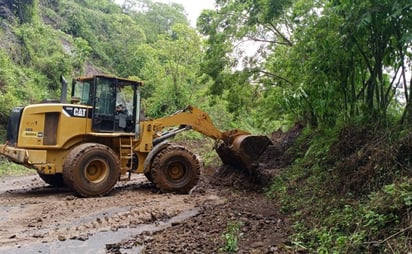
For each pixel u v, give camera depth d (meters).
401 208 4.64
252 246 5.46
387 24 6.58
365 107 7.77
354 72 8.19
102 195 9.77
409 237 4.26
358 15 6.68
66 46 33.69
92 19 46.34
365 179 6.16
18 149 9.48
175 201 9.07
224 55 13.90
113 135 10.44
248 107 14.75
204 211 7.97
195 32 31.42
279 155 11.34
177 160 10.70
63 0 45.16
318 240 5.33
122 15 50.69
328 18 7.82
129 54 44.22
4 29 26.75
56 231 6.52
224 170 12.37
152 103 31.91
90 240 6.09
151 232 6.48
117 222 7.14
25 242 5.94
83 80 10.77
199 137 22.31
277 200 8.55
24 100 21.97
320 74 8.09
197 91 30.33
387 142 6.39
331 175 7.38
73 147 10.09
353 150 7.46
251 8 12.90
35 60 27.39
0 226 6.81
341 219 5.52
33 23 31.22
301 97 8.52
